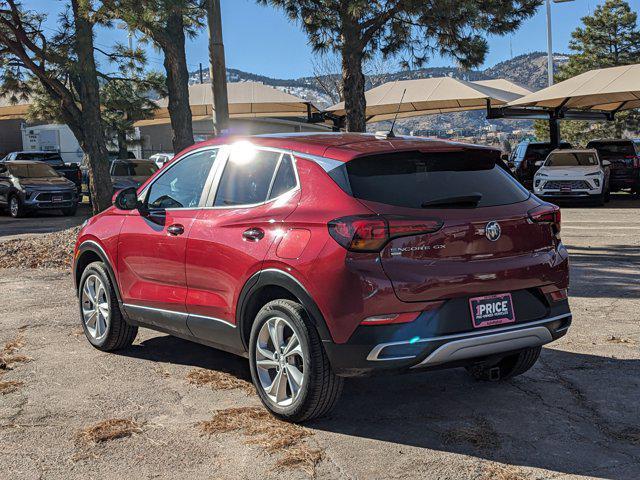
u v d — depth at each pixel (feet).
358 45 46.80
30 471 12.70
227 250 15.74
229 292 15.83
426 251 13.44
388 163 14.39
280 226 14.64
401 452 13.26
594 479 12.12
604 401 15.96
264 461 12.95
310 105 82.89
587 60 182.29
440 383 17.37
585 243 41.63
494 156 15.39
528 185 85.15
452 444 13.64
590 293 27.68
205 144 17.95
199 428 14.56
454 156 14.96
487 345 13.84
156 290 18.21
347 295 13.26
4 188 71.26
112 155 102.83
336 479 12.19
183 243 17.11
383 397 16.38
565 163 70.18
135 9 38.09
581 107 97.19
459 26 45.44
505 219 14.20
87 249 20.72
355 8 42.14
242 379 17.85
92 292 20.90
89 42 43.91
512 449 13.38
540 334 14.56
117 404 16.06
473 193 14.40
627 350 19.92
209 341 17.08
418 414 15.25
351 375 13.66
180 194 18.06
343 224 13.43
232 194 16.44
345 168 14.19
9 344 21.30
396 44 48.91
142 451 13.50
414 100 81.35
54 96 48.26
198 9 39.14
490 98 80.69
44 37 46.75
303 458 13.01
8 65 56.49
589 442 13.70
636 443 13.64
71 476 12.48
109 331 20.04
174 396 16.58
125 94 77.05
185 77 45.14
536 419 14.90
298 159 15.12
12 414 15.49
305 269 13.82
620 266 33.55
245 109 84.43
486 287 13.87
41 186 69.62
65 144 144.05
